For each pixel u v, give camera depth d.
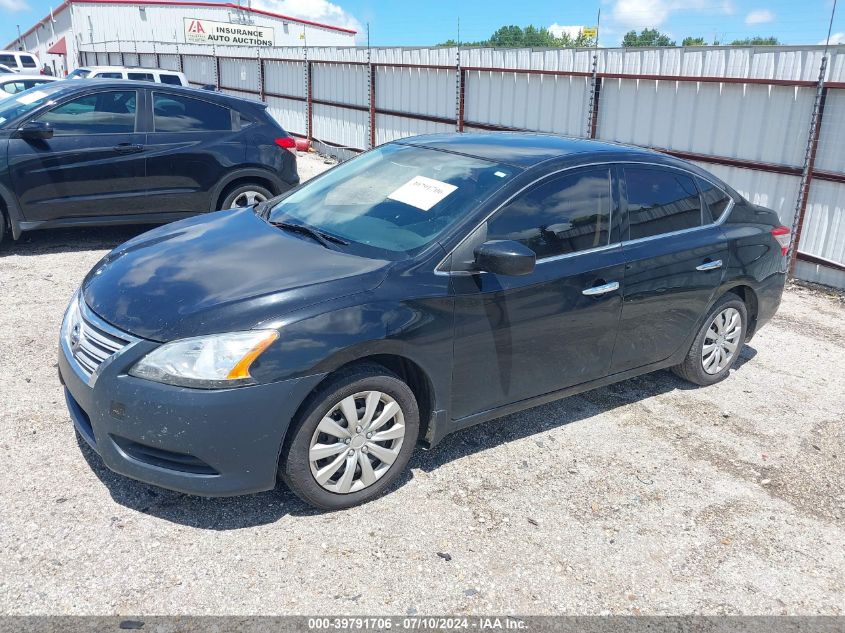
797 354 5.77
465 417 3.69
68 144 6.71
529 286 3.65
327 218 3.93
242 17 47.06
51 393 4.21
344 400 3.16
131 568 2.87
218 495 3.01
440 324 3.36
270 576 2.89
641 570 3.12
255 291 3.10
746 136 7.73
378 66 13.73
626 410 4.61
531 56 10.25
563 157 4.00
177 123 7.27
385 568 2.99
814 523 3.55
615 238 4.09
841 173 6.98
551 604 2.87
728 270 4.67
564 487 3.69
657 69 8.53
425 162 4.18
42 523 3.09
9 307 5.50
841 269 7.14
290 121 17.88
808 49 7.00
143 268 3.44
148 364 2.91
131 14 43.34
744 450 4.20
